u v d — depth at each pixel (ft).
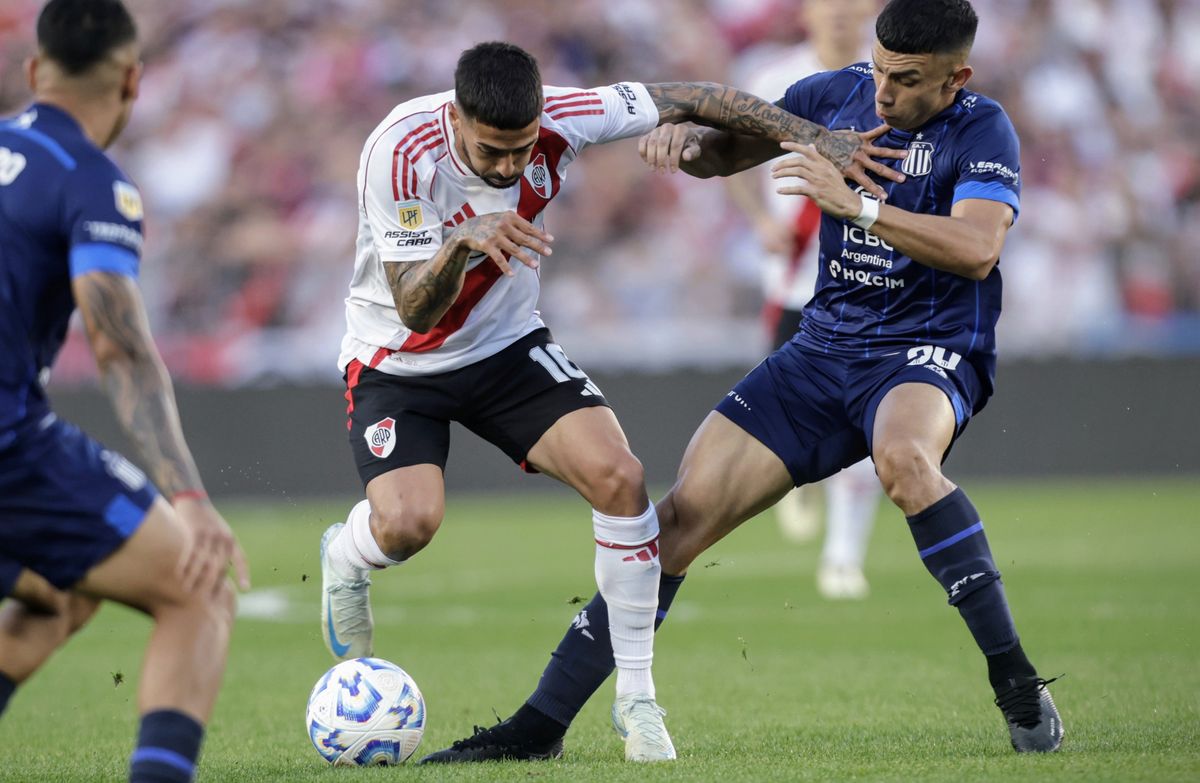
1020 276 218.18
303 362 205.16
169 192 214.07
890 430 52.60
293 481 191.31
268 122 219.61
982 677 74.49
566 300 211.00
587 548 149.28
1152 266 222.48
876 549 150.71
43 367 38.86
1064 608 101.24
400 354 58.18
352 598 61.05
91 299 36.76
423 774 47.80
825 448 57.57
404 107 55.31
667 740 52.03
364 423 58.39
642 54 229.66
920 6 52.85
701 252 213.05
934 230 51.93
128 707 70.54
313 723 51.39
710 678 76.38
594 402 56.54
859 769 46.14
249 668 83.35
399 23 228.02
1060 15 233.35
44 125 38.32
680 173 215.31
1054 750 50.39
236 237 211.20
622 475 53.16
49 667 86.17
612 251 213.25
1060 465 203.31
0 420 36.91
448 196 54.80
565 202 213.46
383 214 54.29
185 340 204.54
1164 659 78.23
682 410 196.75
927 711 63.52
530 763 51.49
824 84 60.70
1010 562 131.03
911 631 94.07
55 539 37.63
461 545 153.89
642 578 53.11
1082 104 229.66
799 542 161.17
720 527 57.31
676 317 211.20
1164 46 235.40
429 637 95.09
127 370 37.04
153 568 37.81
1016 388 202.90
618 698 53.36
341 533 59.57
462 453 205.05
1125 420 203.21
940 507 50.93
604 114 57.77
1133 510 172.76
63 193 37.32
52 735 61.87
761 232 109.70
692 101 59.11
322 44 225.56
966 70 54.13
